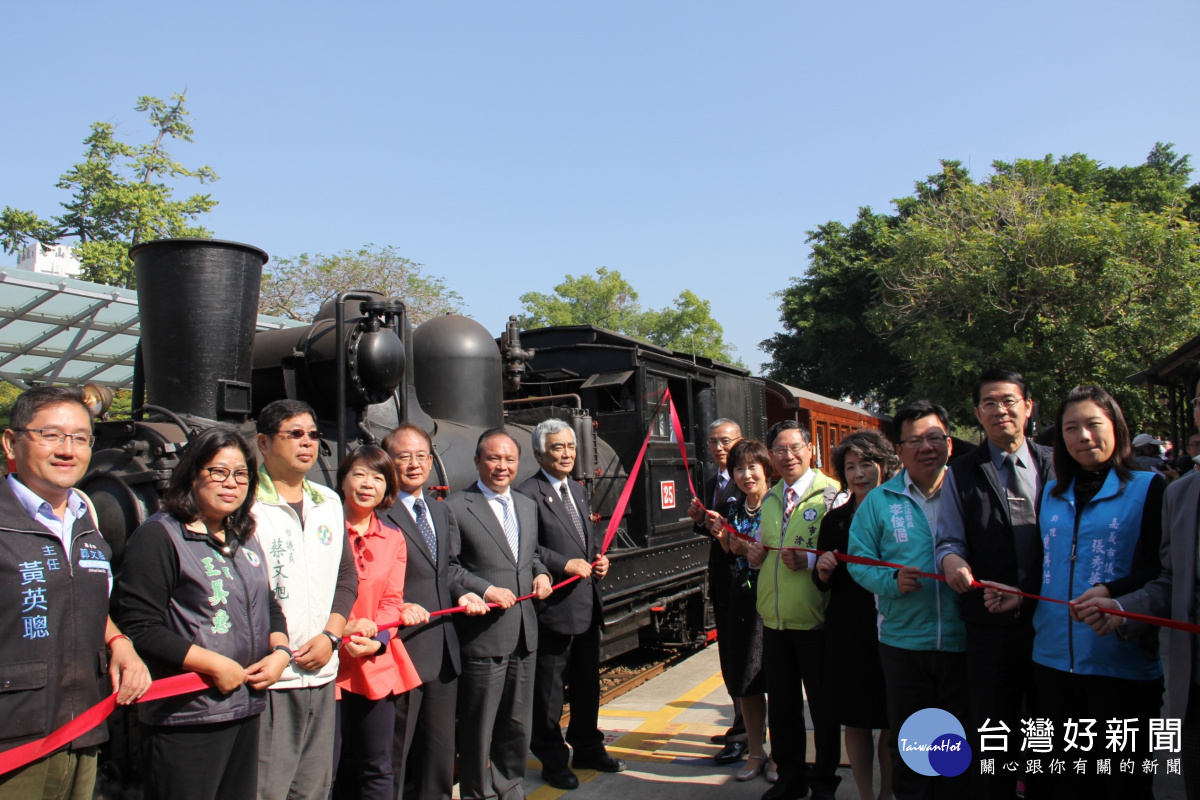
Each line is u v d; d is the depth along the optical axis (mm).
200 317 4277
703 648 8438
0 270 9773
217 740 2721
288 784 3051
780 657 4145
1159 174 29828
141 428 3873
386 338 4602
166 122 23391
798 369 33938
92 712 2506
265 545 3064
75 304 10953
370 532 3588
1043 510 3242
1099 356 19203
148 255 4328
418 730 3857
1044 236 20000
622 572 6781
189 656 2625
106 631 2781
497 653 3953
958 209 23469
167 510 2777
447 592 3871
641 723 5684
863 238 31922
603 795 4336
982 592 3248
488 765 4039
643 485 7410
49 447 2596
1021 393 3330
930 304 22828
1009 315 20953
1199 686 2756
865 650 3801
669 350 8422
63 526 2680
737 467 4676
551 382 7977
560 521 4629
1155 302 19000
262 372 4855
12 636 2467
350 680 3447
